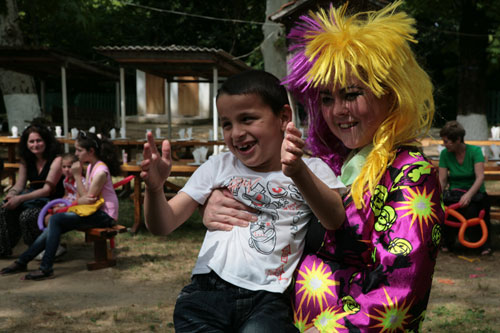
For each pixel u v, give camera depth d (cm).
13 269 541
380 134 147
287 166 133
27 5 1830
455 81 2436
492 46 1777
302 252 169
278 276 164
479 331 391
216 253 169
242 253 167
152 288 500
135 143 1062
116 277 532
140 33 2673
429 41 2127
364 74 145
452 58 2573
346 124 152
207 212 177
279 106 167
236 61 1278
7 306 448
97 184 543
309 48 152
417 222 136
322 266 160
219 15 2609
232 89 166
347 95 148
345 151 177
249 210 173
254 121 165
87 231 547
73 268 562
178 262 583
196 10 2588
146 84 2434
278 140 170
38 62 1353
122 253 618
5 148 1514
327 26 152
